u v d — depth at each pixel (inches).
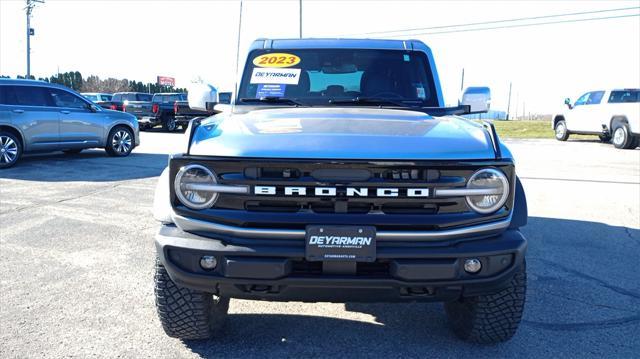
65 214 267.7
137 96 1021.2
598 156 585.3
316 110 148.1
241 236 107.5
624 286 174.6
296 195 106.4
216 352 127.6
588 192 349.7
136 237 226.8
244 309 154.4
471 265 108.0
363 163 105.9
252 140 112.8
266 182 106.3
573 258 204.8
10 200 301.4
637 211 291.7
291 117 134.5
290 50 175.5
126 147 539.2
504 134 981.2
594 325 144.3
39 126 455.8
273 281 106.2
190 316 121.3
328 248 105.2
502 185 109.4
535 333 139.1
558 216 279.1
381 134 117.3
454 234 107.5
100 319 144.9
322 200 106.7
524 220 115.3
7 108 433.1
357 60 173.0
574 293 167.8
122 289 167.0
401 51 176.4
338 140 112.6
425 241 107.7
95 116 506.3
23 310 150.2
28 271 182.9
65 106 482.6
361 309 155.4
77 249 209.0
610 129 701.3
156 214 116.0
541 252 212.5
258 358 125.0
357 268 108.4
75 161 487.8
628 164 507.5
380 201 106.9
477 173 108.4
